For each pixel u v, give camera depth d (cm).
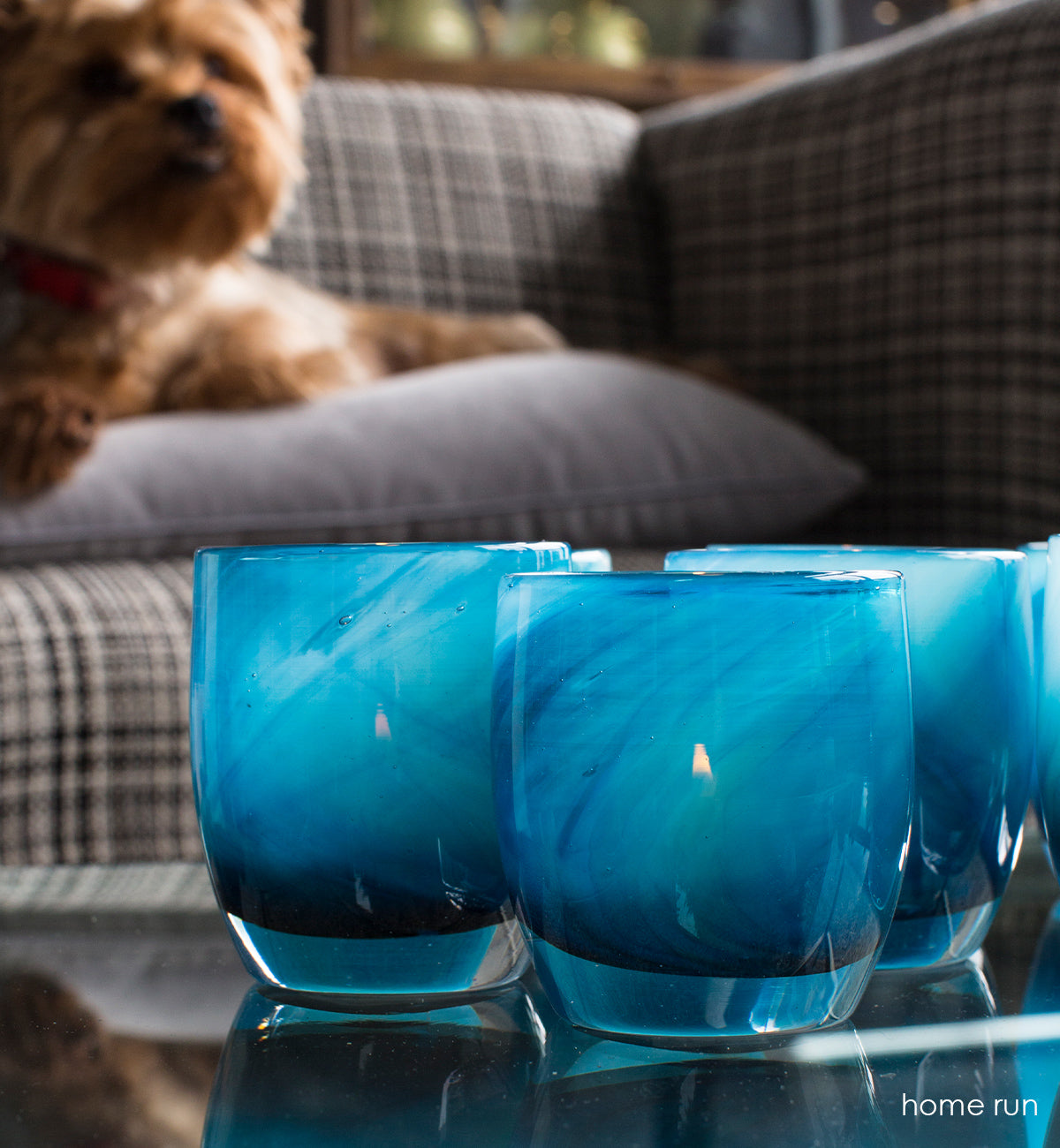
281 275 214
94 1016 45
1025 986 47
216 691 45
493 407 158
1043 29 168
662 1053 39
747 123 215
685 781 37
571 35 334
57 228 188
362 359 216
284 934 44
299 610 43
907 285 183
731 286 215
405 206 221
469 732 44
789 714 37
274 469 147
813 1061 38
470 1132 34
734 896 37
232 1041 42
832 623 38
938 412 178
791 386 203
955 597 47
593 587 38
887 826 39
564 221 228
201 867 79
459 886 44
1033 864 73
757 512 162
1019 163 168
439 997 45
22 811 108
